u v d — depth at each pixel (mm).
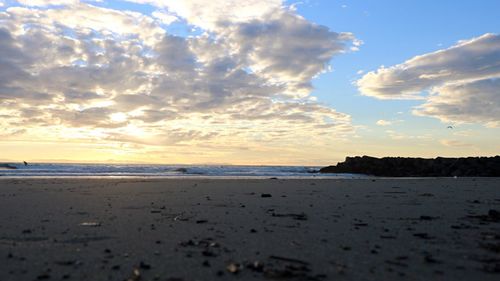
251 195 17234
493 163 58062
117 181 26781
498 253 6617
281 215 10898
